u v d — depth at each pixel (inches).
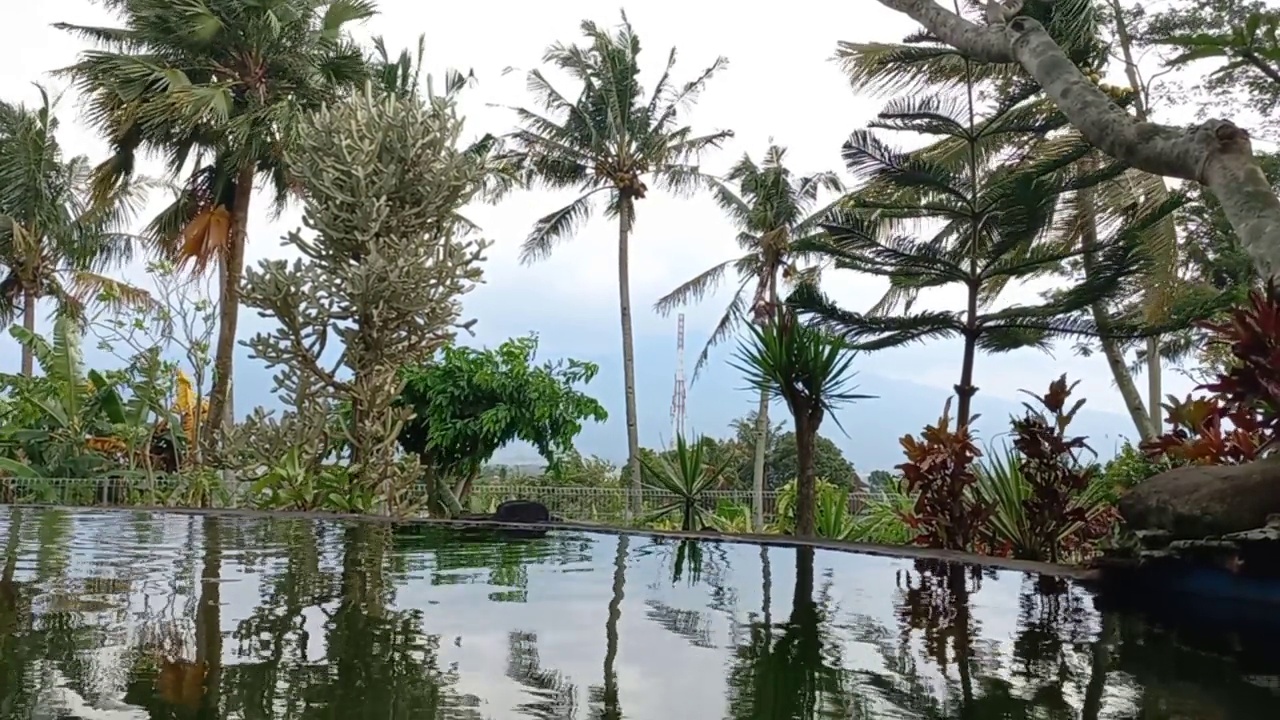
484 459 440.1
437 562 111.5
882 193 343.6
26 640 57.4
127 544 126.3
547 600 81.0
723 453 452.1
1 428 432.1
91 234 706.2
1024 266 259.0
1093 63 339.0
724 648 61.3
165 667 50.6
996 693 50.6
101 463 432.1
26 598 75.2
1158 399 455.2
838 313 253.1
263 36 505.0
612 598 84.0
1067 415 162.6
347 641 59.1
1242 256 424.2
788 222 709.3
